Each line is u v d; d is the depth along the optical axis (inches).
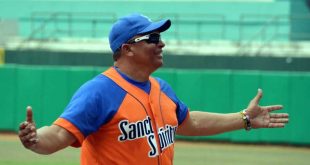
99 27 1625.2
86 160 215.0
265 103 947.3
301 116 937.5
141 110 210.8
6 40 1435.8
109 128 207.2
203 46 1358.3
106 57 1198.9
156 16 1550.2
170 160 221.5
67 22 1615.4
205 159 763.4
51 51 1219.2
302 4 1653.5
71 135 202.7
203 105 970.7
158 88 226.1
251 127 249.1
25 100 1023.6
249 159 774.5
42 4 1743.4
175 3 1696.6
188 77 974.4
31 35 1419.8
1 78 1032.2
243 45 1334.9
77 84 1007.0
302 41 1444.4
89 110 204.2
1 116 1033.5
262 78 950.4
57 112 1012.5
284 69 1138.7
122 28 216.4
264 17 1594.5
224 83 963.3
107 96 208.5
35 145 192.7
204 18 1596.9
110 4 1728.6
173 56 1171.9
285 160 775.1
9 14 1743.4
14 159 737.0
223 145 940.6
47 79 1016.9
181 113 236.2
